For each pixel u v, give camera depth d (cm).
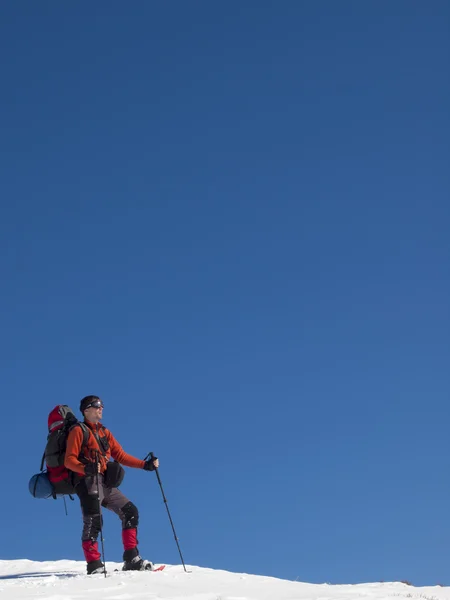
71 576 1136
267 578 1138
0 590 1010
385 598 999
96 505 1080
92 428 1107
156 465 1163
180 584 1011
